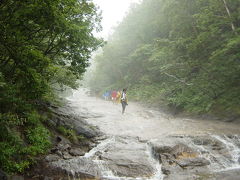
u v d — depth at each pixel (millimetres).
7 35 7066
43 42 10297
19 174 7031
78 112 18297
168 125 14094
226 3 16453
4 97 7020
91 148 10008
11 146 7270
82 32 9133
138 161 8398
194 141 10070
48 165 7559
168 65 20953
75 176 7332
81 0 10391
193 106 17781
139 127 13914
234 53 15664
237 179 7094
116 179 7375
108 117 17188
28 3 6820
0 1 6914
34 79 6707
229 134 10969
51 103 14281
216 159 8727
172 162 8297
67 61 11547
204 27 17281
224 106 15469
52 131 10312
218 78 16734
